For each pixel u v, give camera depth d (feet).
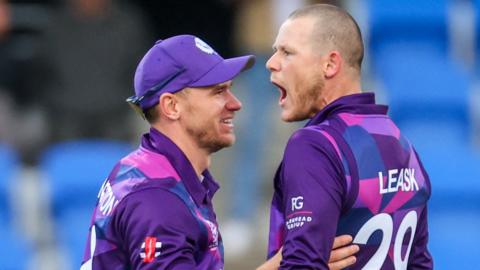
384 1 154.30
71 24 130.00
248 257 116.57
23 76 139.03
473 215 117.08
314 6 53.26
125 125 132.26
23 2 154.61
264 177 128.98
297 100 53.06
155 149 51.88
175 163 51.31
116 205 50.34
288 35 53.01
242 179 122.21
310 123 52.54
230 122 52.70
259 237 119.34
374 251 51.78
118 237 50.55
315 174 50.06
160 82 51.78
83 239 116.67
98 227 51.06
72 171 121.70
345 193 50.60
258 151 122.62
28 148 130.00
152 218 49.44
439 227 115.75
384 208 51.62
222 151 136.87
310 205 49.67
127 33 130.82
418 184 53.67
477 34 153.69
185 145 52.26
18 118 136.56
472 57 152.56
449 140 135.95
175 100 51.93
